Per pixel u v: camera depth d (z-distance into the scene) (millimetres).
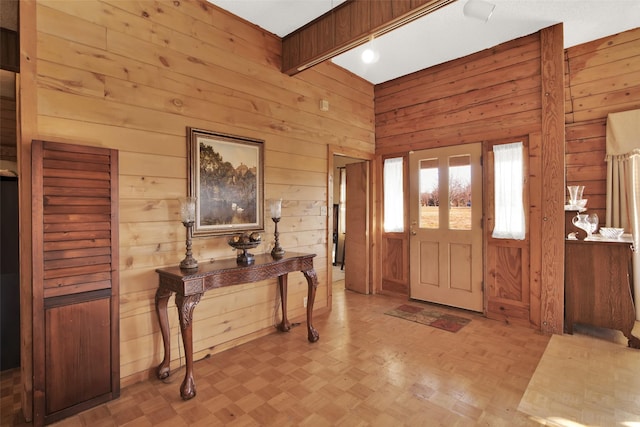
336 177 6879
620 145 3256
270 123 3188
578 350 2740
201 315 2631
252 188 2996
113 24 2186
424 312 3748
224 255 2783
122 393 2133
